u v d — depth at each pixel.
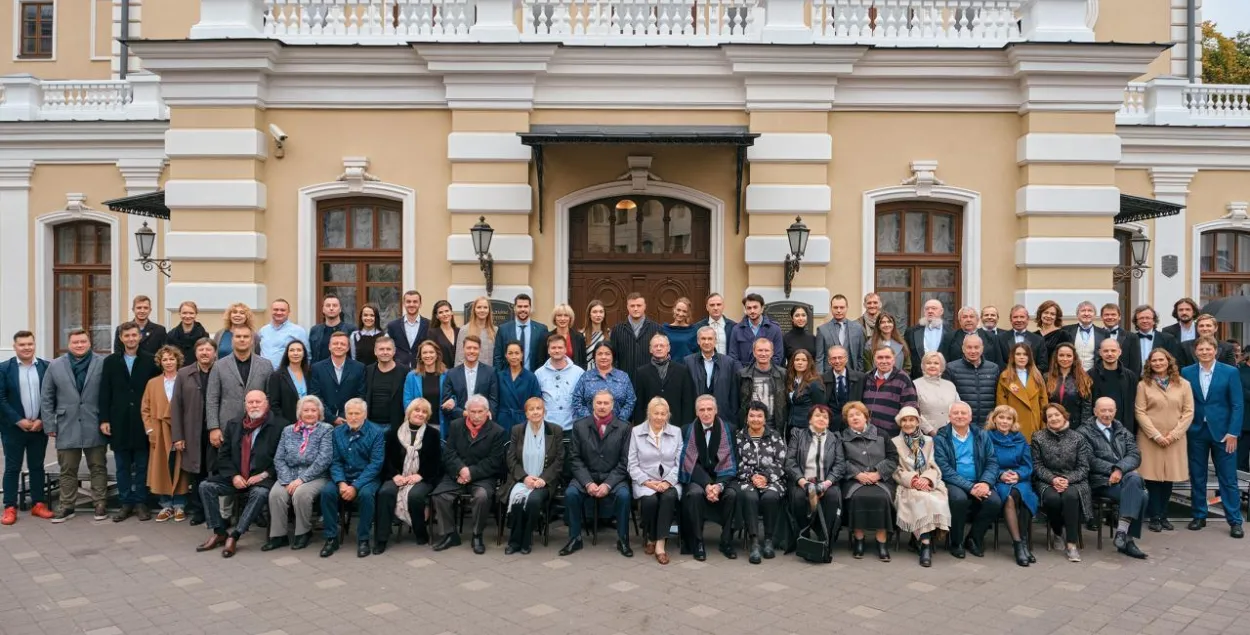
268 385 7.53
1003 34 10.20
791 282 9.77
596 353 7.49
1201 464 7.64
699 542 6.77
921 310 10.34
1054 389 7.48
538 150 9.52
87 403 7.88
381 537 6.92
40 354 15.01
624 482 7.04
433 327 8.59
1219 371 7.58
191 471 7.60
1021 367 7.55
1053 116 9.85
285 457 7.03
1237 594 5.98
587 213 10.32
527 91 9.82
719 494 6.85
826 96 9.83
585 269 10.31
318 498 6.99
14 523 7.75
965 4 10.20
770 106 9.83
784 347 8.45
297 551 6.95
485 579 6.27
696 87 9.94
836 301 8.41
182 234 9.75
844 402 7.54
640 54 9.71
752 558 6.66
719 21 10.20
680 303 8.30
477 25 9.86
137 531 7.53
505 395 7.59
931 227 10.35
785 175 9.88
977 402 7.57
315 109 9.97
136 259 14.77
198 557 6.78
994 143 10.10
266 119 9.96
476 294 9.82
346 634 5.22
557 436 7.12
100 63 18.78
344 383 7.57
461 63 9.70
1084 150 9.82
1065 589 6.08
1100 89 9.78
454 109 9.84
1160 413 7.48
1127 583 6.22
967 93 10.00
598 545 7.18
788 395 7.53
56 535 7.39
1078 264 9.88
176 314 10.58
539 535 7.47
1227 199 14.63
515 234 9.85
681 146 9.92
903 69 9.84
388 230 10.26
